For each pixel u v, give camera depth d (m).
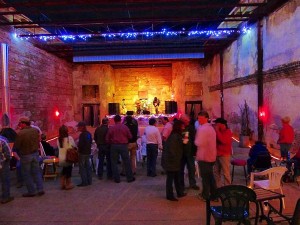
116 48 20.06
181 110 25.00
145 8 11.72
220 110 21.25
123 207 6.52
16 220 5.89
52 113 20.22
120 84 28.22
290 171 8.05
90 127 25.00
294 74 10.35
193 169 7.72
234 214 4.64
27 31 16.52
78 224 5.64
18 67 15.24
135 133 9.46
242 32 16.02
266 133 13.00
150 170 9.41
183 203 6.68
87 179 8.49
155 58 20.62
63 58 22.72
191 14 16.81
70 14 16.30
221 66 20.83
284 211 6.06
